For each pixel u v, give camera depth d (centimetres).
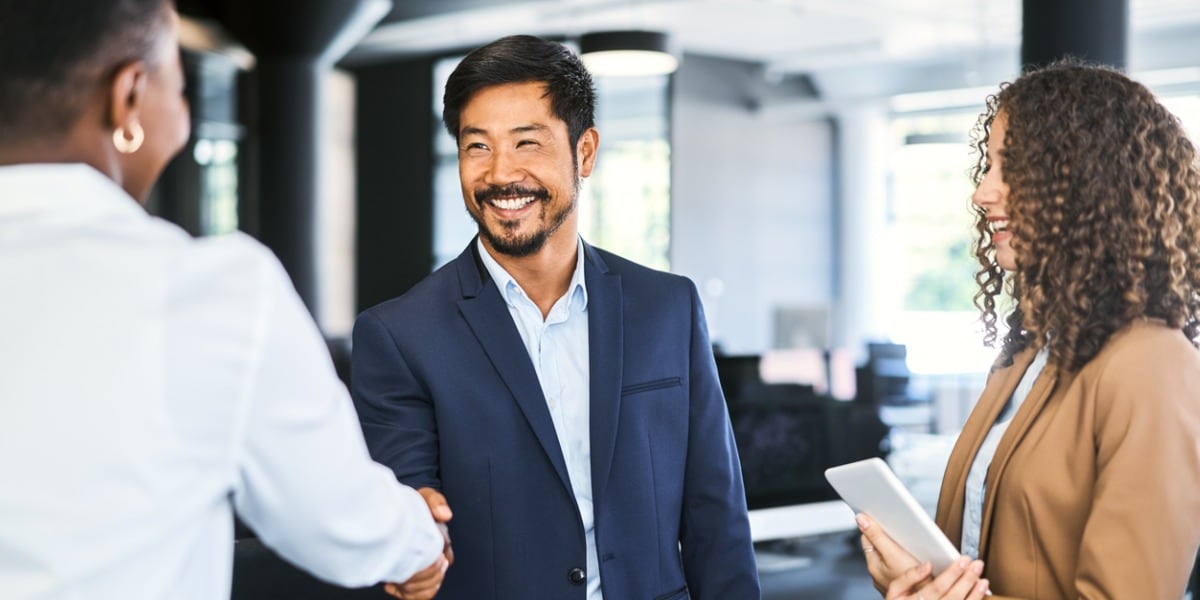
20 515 107
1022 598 169
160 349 111
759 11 1110
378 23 1127
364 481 130
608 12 1107
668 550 204
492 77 191
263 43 942
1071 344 168
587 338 205
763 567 344
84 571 108
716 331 1329
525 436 196
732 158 1349
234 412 115
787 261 1405
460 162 198
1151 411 158
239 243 120
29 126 115
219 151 1195
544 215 194
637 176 1311
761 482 385
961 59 1258
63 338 110
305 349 122
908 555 174
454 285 203
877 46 1255
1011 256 179
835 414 412
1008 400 185
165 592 113
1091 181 167
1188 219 171
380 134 1295
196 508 114
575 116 196
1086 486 165
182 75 129
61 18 114
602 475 197
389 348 196
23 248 112
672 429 206
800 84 1404
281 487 122
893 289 1466
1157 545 154
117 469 109
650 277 214
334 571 131
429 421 197
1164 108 173
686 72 1303
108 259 113
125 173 125
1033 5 556
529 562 194
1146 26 1127
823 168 1441
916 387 721
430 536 145
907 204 1456
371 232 1299
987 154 184
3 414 108
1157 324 167
